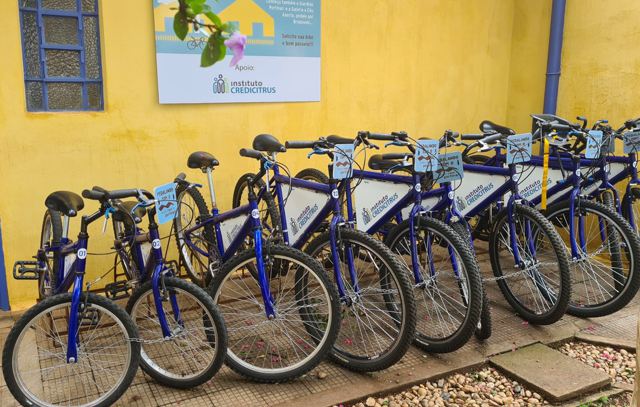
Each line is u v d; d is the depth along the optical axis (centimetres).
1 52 322
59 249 258
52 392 254
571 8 454
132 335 238
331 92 430
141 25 356
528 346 305
